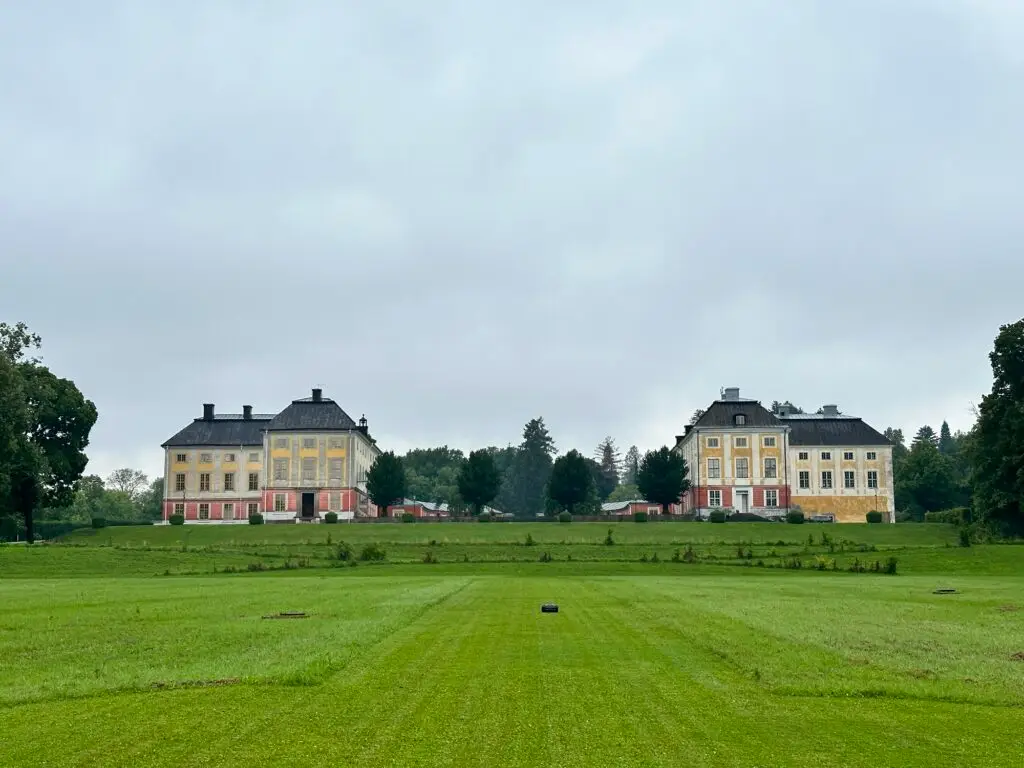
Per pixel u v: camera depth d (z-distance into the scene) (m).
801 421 129.75
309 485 124.25
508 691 16.00
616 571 63.22
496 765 11.84
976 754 12.55
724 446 125.00
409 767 11.73
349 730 13.39
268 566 64.75
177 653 20.09
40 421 98.88
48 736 13.12
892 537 91.75
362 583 46.12
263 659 18.80
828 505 126.06
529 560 69.88
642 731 13.48
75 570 61.50
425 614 28.95
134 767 11.73
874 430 128.38
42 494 97.19
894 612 30.11
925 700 15.75
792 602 33.81
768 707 15.08
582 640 22.52
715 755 12.35
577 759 12.09
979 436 87.69
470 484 124.31
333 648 20.17
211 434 132.75
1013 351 84.38
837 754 12.48
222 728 13.48
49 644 21.62
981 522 85.12
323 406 127.50
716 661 19.36
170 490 130.75
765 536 92.81
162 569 62.97
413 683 16.61
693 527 100.25
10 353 95.31
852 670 18.03
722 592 39.66
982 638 23.23
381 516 124.88
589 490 133.62
